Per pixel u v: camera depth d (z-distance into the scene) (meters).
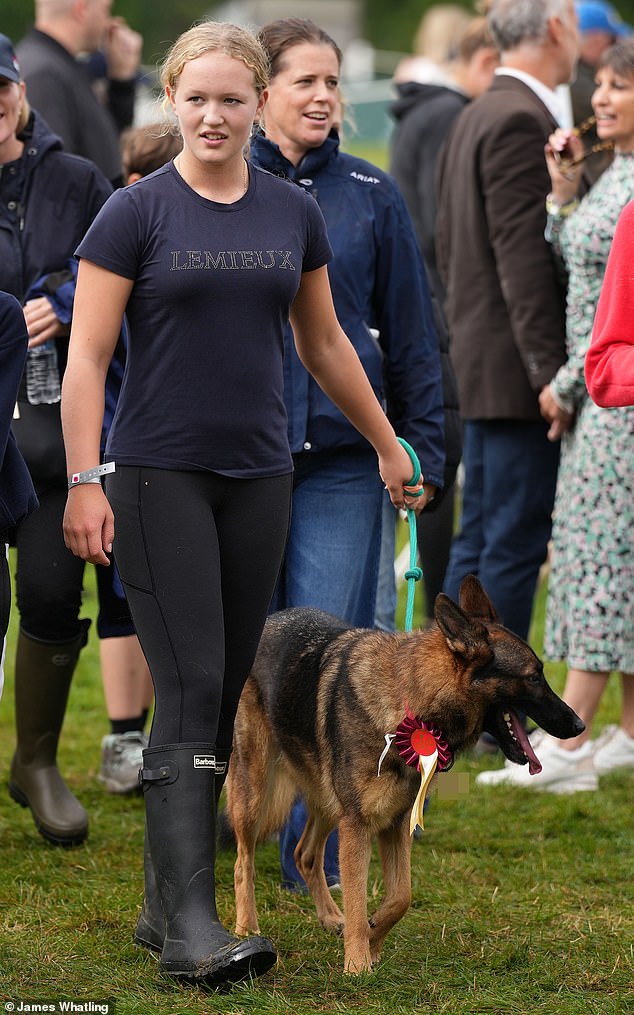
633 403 6.87
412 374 7.97
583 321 9.38
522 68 10.51
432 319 8.11
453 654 6.47
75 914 7.07
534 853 8.59
